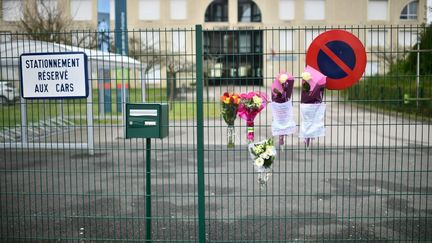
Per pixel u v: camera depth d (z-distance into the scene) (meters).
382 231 5.43
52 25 23.77
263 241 4.91
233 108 4.51
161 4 46.44
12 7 23.33
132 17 46.31
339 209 6.49
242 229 5.57
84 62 4.54
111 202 7.01
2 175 9.01
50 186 8.12
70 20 25.92
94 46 15.45
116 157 11.34
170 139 14.22
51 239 5.09
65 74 4.57
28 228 5.63
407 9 45.56
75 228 5.65
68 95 4.58
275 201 6.98
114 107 18.23
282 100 4.43
